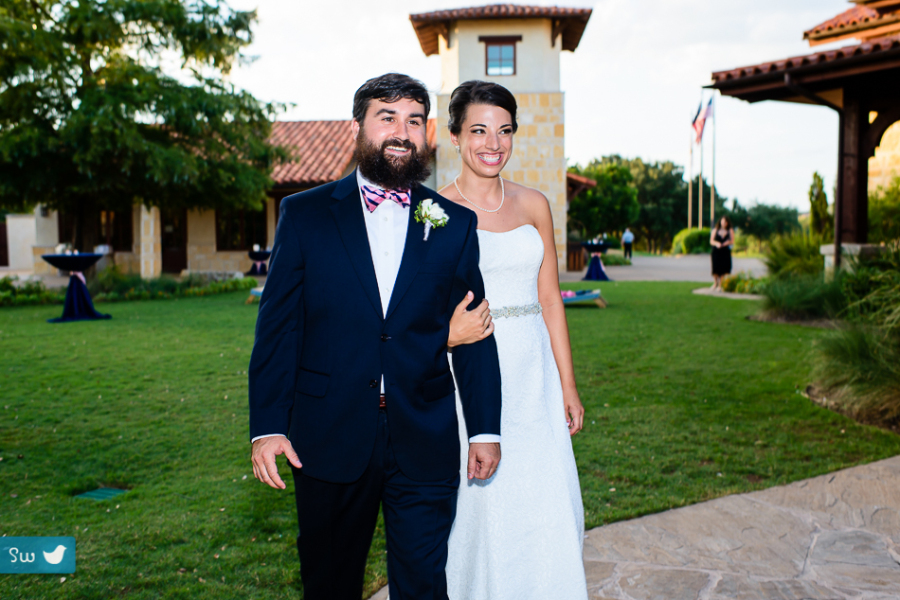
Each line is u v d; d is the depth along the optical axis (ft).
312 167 66.74
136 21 48.75
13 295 45.55
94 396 17.87
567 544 6.98
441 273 6.07
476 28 60.39
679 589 8.29
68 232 74.13
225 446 13.70
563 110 60.90
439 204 6.32
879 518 10.21
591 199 126.82
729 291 46.14
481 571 7.10
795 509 10.54
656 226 194.39
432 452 5.95
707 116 110.52
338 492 5.92
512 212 7.65
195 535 9.60
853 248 31.55
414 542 5.92
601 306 36.83
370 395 5.82
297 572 8.53
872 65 27.48
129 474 12.08
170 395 17.97
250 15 51.49
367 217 6.17
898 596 8.11
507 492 7.04
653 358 22.49
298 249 5.86
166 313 37.83
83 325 32.55
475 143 7.38
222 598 7.93
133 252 70.13
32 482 11.67
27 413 16.15
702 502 10.82
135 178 49.08
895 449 13.17
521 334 7.29
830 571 8.71
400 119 6.06
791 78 29.89
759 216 200.85
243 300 45.98
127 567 8.64
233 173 53.21
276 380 5.74
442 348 6.13
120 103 44.96
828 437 14.05
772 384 18.66
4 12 44.80
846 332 17.95
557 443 7.51
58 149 46.29
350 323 5.82
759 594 8.16
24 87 44.60
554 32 60.59
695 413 15.92
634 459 12.80
